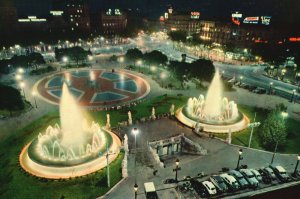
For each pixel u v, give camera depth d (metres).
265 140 46.00
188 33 185.50
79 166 39.28
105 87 82.75
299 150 45.31
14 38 146.75
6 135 50.69
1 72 94.50
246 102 68.81
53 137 48.69
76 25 196.25
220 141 47.69
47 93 75.88
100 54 141.12
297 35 121.75
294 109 64.62
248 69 109.19
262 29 126.31
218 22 150.00
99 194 33.97
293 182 36.47
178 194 33.81
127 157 41.84
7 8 157.88
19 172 38.88
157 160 40.75
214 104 64.31
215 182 34.97
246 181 35.34
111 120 56.44
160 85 84.44
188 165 40.34
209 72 78.88
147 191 32.19
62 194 34.09
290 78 95.19
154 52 103.31
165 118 57.00
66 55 109.50
